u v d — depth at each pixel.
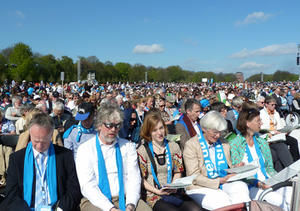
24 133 3.56
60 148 2.75
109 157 2.73
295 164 2.68
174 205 2.72
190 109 4.34
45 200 2.57
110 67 82.12
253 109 3.57
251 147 3.59
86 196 2.61
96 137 2.77
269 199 3.02
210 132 3.14
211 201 2.83
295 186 2.21
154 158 3.01
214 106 5.47
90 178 2.64
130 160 2.82
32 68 58.69
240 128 3.58
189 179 2.73
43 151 2.54
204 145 3.22
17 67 57.66
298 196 2.19
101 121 2.64
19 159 2.57
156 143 3.07
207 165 3.19
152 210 2.65
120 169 2.73
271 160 3.63
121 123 2.68
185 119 4.43
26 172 2.55
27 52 59.66
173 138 4.15
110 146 2.73
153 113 3.10
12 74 57.25
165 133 3.05
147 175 3.00
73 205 2.60
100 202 2.52
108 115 2.62
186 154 3.25
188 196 3.00
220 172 3.17
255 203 2.31
